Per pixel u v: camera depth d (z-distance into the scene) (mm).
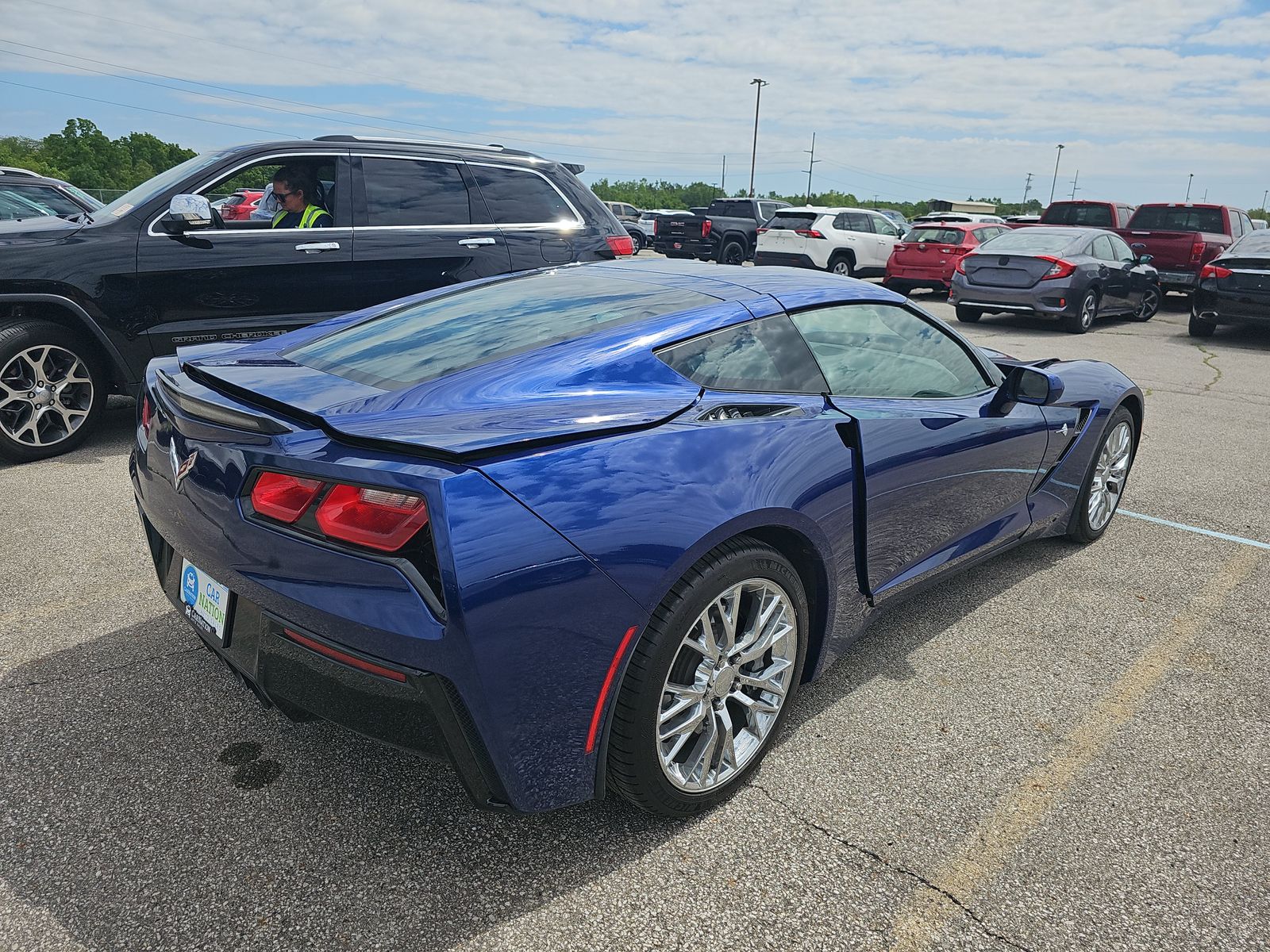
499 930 1806
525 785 1831
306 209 5398
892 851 2064
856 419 2469
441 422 1877
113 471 4750
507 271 5969
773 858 2031
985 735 2549
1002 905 1907
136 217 4961
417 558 1692
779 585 2209
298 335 2715
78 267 4746
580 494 1805
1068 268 11047
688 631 1962
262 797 2189
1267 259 10375
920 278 15406
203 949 1732
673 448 2002
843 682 2832
